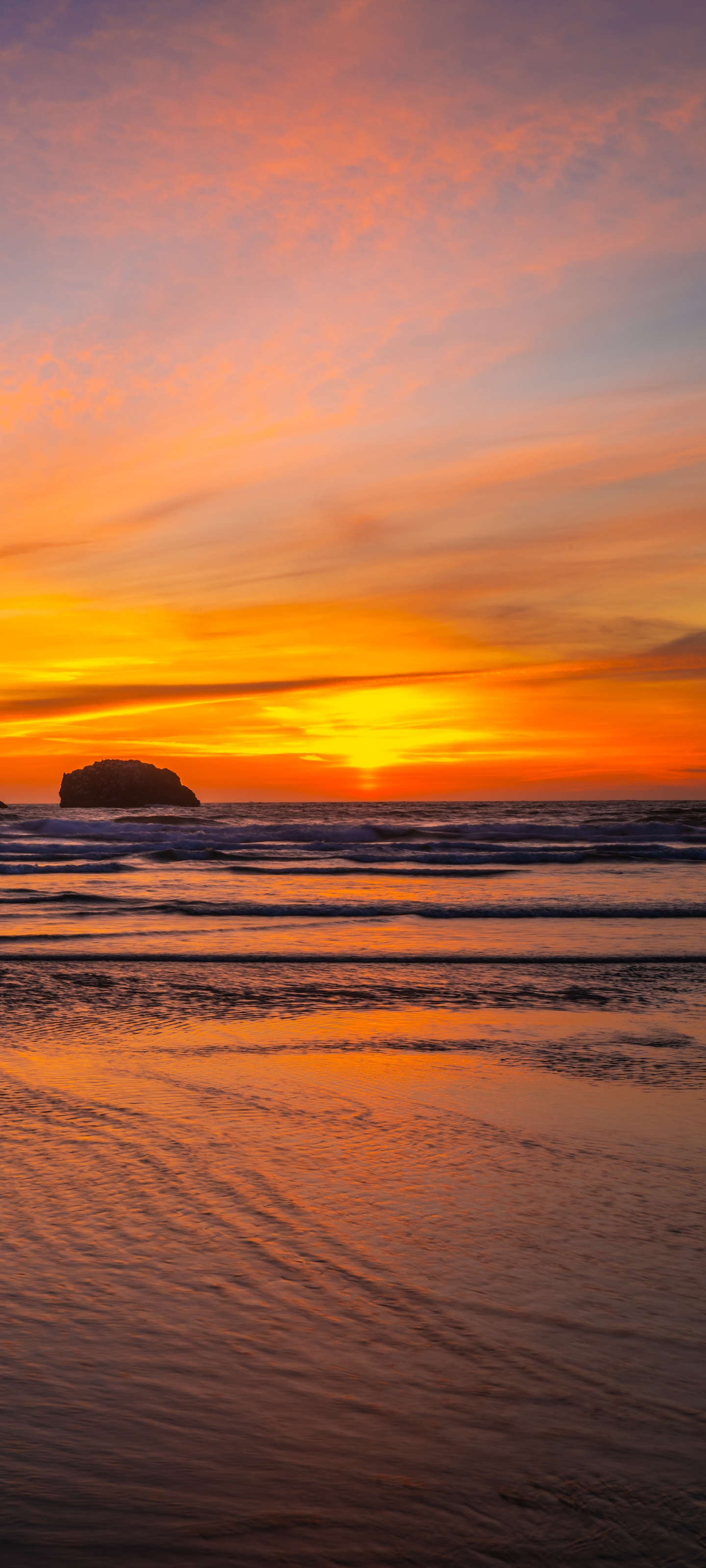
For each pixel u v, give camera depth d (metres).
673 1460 1.86
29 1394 2.06
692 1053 5.36
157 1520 1.69
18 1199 3.21
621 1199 3.26
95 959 8.60
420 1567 1.59
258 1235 2.94
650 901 13.40
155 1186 3.35
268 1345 2.29
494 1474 1.82
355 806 101.19
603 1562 1.60
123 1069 4.96
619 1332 2.36
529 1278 2.66
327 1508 1.72
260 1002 6.77
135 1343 2.29
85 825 34.69
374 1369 2.18
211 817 59.41
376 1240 2.91
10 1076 4.81
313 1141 3.85
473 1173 3.50
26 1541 1.63
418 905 12.68
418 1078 4.84
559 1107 4.34
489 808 80.00
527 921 11.29
